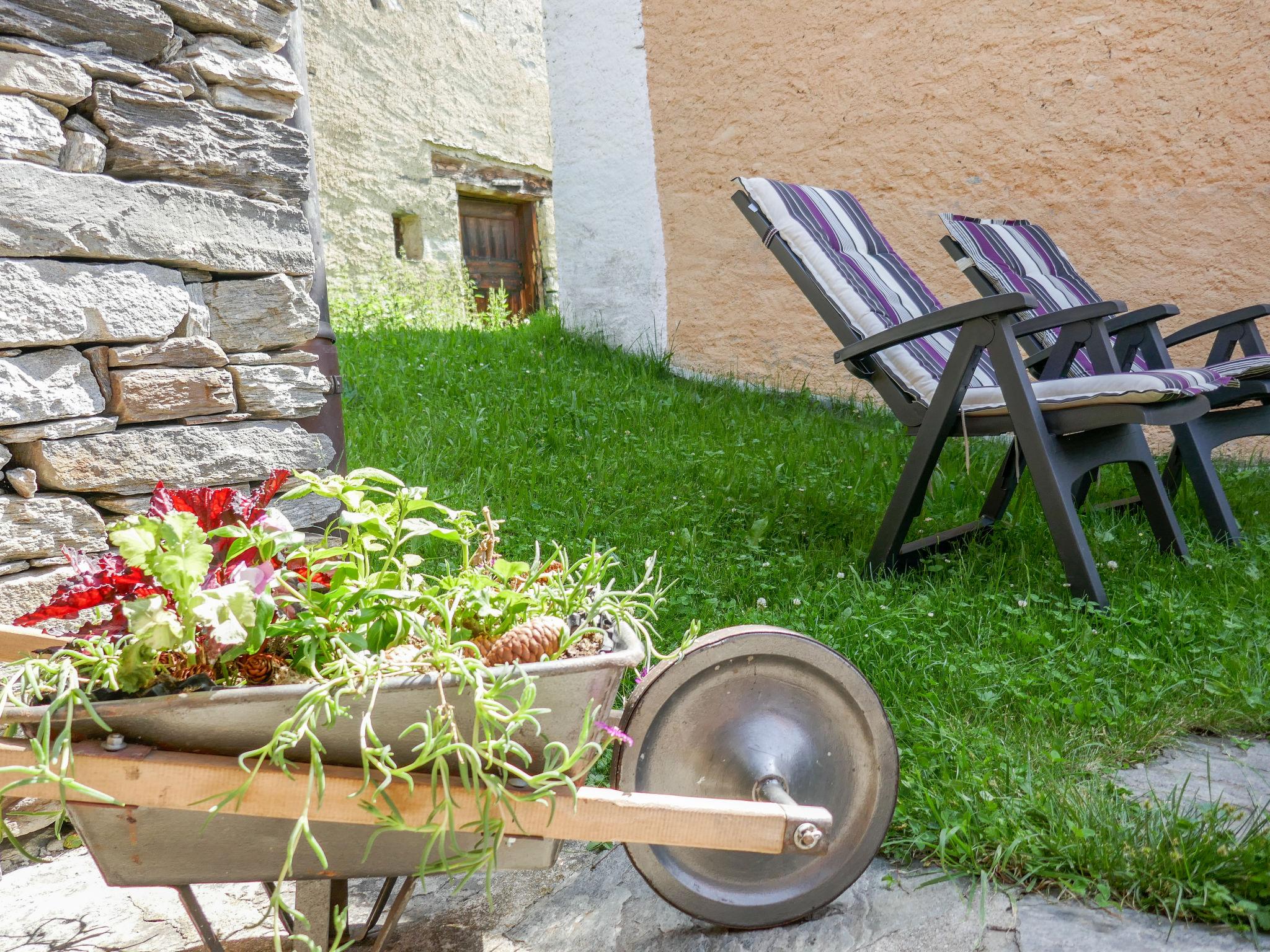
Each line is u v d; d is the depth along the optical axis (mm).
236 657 1194
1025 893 1553
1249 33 4824
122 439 2225
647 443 4609
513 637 1280
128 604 1101
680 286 6512
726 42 6160
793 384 6164
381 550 1380
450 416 4824
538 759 1278
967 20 5500
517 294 11656
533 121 11422
